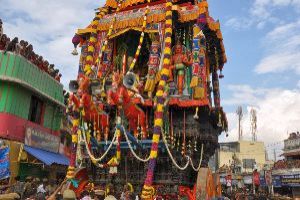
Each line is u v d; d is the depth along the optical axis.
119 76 13.55
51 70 26.17
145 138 15.52
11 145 19.98
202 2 17.59
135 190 15.95
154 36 17.20
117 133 13.59
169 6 16.42
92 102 14.20
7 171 18.83
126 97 13.51
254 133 74.00
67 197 9.42
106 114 15.52
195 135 15.97
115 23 18.03
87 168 16.88
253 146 70.12
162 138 15.08
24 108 22.31
